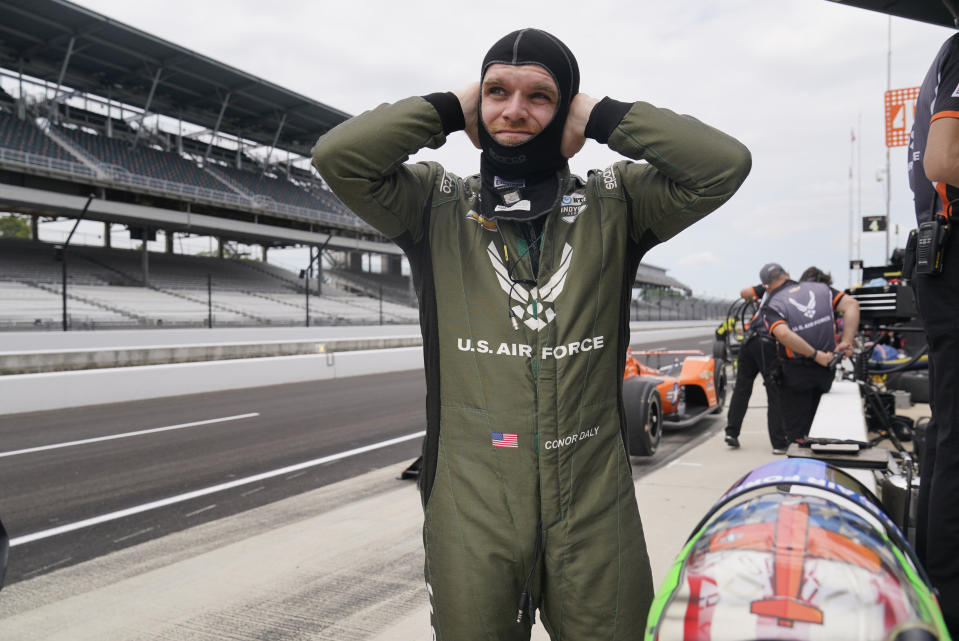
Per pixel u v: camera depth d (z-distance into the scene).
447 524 1.29
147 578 3.11
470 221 1.35
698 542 0.93
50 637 2.52
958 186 1.44
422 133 1.27
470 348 1.29
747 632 0.74
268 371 13.02
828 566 0.79
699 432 6.63
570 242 1.30
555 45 1.25
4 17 28.98
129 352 12.09
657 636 0.82
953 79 1.45
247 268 41.81
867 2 1.79
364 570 3.11
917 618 0.77
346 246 44.19
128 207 31.31
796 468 1.14
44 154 30.62
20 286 25.89
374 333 30.12
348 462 5.74
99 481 5.17
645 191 1.36
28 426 7.89
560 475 1.25
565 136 1.30
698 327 46.16
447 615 1.28
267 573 3.11
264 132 44.94
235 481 5.11
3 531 1.22
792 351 4.05
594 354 1.29
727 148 1.21
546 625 1.38
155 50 32.50
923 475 1.67
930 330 1.59
